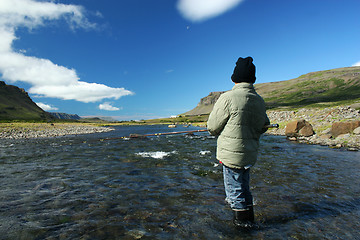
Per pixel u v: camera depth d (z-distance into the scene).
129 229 3.30
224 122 3.18
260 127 3.26
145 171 7.35
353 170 7.00
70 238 3.04
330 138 15.80
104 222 3.55
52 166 8.33
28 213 3.93
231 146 3.12
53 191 5.25
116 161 9.28
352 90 182.62
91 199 4.67
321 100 169.12
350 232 3.07
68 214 3.88
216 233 3.12
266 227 3.28
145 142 18.08
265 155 10.20
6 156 10.99
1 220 3.63
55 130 36.78
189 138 22.11
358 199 4.41
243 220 3.33
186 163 8.76
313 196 4.62
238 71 3.30
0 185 5.77
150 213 3.89
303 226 3.28
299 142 15.77
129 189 5.36
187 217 3.70
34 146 15.72
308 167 7.52
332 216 3.63
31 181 6.18
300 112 31.41
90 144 16.70
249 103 3.09
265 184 5.55
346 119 19.38
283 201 4.36
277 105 186.62
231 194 3.39
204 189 5.30
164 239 2.98
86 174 6.98
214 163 8.74
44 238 3.04
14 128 33.22
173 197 4.75
